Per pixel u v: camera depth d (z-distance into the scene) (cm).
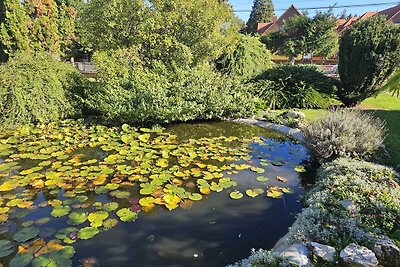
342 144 393
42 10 1291
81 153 425
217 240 248
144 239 246
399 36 691
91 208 285
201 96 593
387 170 341
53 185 326
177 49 750
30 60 624
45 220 266
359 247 210
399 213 250
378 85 737
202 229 262
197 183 342
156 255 228
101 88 602
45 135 499
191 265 219
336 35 2123
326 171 349
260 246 243
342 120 416
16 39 1188
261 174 376
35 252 222
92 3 776
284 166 406
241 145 483
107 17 745
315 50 2127
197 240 247
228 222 274
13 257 217
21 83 563
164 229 260
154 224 266
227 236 254
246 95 664
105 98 569
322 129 409
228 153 441
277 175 378
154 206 293
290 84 802
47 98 586
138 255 227
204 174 365
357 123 414
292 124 570
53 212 275
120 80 612
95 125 564
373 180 314
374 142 402
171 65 738
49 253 222
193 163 399
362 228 236
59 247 229
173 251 233
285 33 2197
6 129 532
